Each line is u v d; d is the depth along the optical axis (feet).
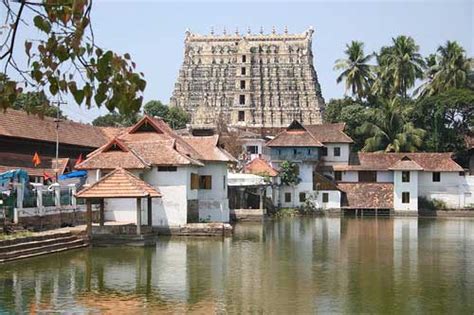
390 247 134.10
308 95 397.80
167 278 91.81
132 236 127.24
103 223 134.10
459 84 310.24
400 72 318.04
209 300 77.41
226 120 395.75
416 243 142.92
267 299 78.07
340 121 326.03
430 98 296.51
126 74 24.94
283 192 262.67
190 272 97.40
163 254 117.39
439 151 298.15
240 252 122.31
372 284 88.74
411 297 80.07
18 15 24.07
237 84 398.83
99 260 108.27
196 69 411.54
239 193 229.86
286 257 115.75
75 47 24.32
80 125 216.33
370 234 166.30
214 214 176.24
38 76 24.73
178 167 152.76
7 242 104.27
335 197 260.62
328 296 80.33
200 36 413.59
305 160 261.65
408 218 246.68
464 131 298.15
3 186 123.44
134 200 150.71
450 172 265.13
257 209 223.51
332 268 103.09
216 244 135.74
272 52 402.93
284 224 203.62
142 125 170.60
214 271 98.73
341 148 276.62
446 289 85.35
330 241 145.59
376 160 273.95
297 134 266.57
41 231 123.03
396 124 305.73
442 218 247.91
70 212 141.28
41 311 70.79
